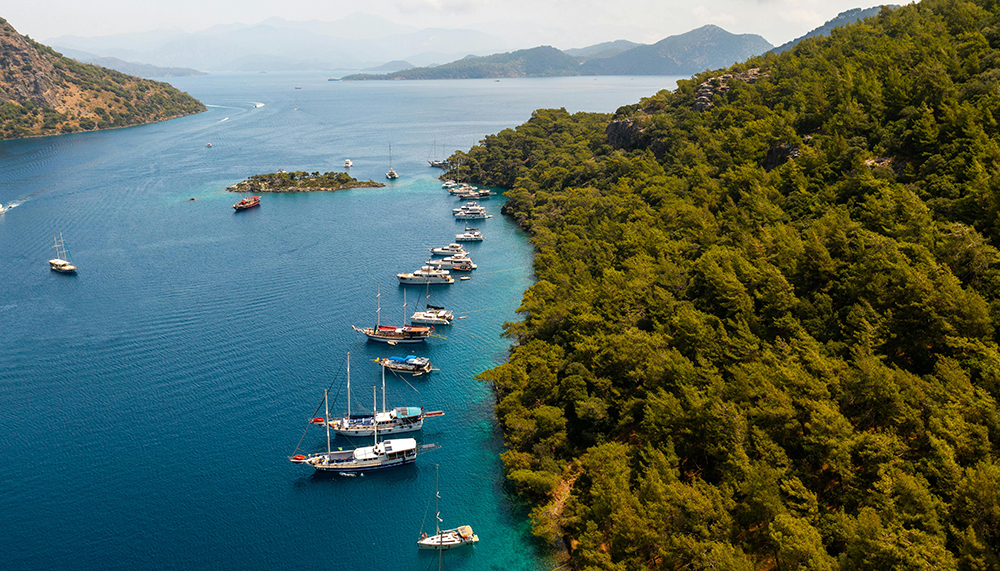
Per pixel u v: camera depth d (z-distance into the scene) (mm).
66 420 123875
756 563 77062
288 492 107125
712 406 91562
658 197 196000
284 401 132250
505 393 130500
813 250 114062
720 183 183625
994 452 72125
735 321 112562
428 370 145250
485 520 101812
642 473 92625
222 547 95375
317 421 124875
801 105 196125
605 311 132000
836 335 102062
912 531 65125
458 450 118688
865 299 101438
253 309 176500
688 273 138500
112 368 143125
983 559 61750
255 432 121938
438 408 131500
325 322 169625
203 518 100750
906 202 118250
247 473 111000
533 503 104562
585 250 180125
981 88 143500
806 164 159625
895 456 76750
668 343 115125
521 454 107125
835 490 81375
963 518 66625
